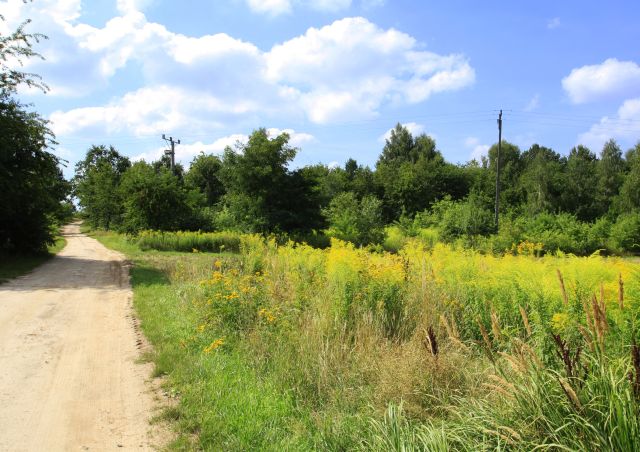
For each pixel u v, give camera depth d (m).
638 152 45.47
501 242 30.11
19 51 20.30
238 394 5.03
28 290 12.98
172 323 8.40
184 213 33.97
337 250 9.90
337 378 5.18
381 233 34.06
